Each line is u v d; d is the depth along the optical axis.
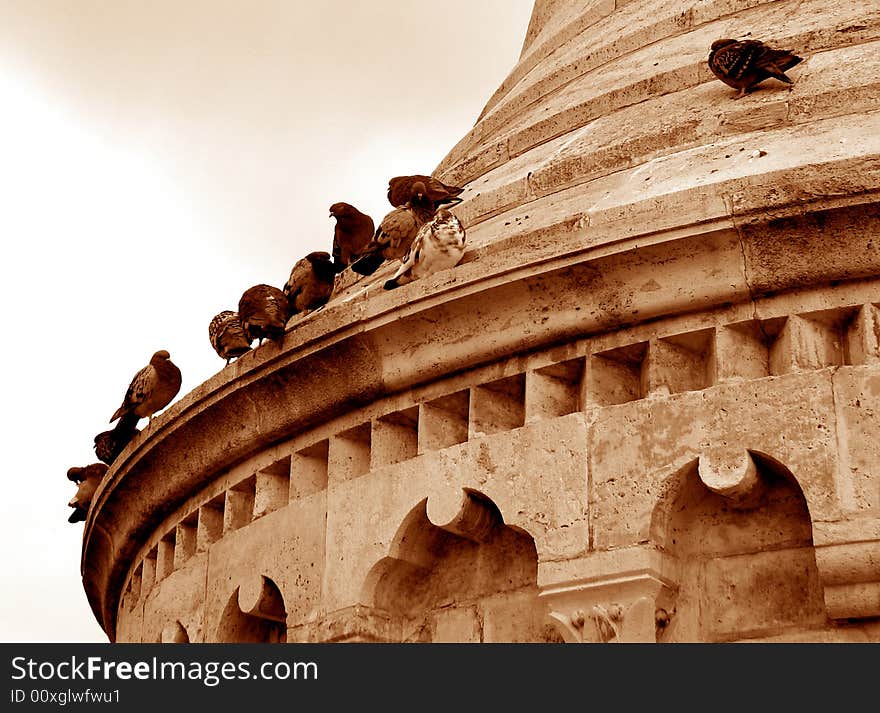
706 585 15.98
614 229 16.53
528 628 16.73
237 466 19.53
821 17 20.39
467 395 17.47
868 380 15.54
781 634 15.60
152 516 20.86
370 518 17.59
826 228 15.93
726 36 20.98
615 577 15.87
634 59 21.62
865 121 17.97
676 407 16.14
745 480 15.68
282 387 18.56
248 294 18.72
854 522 15.18
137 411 21.34
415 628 17.50
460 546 17.48
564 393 17.05
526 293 16.98
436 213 18.66
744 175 17.56
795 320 16.06
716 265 16.28
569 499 16.33
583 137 20.33
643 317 16.58
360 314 17.78
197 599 19.50
